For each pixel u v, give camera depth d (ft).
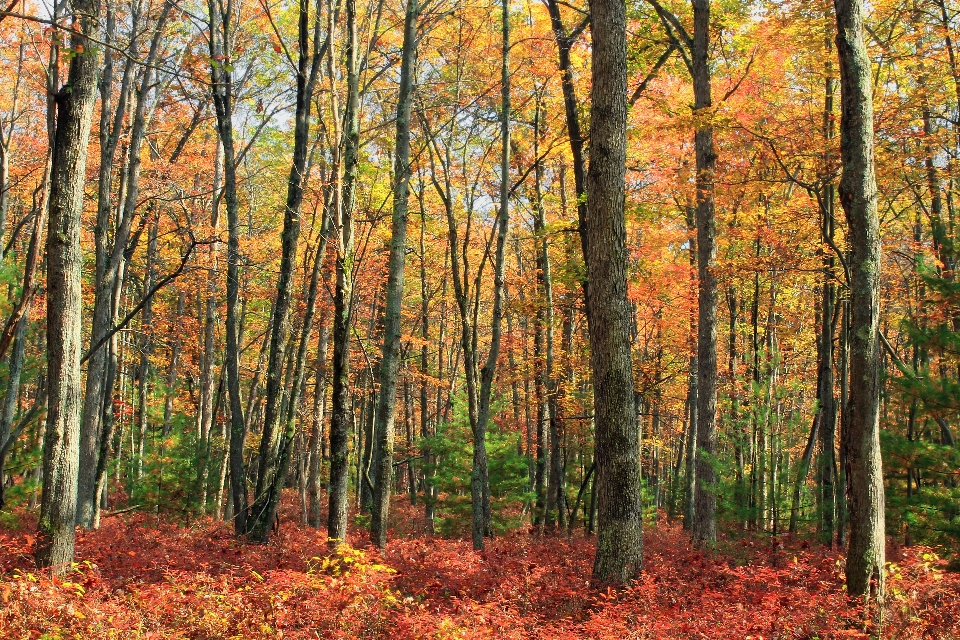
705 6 50.44
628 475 31.22
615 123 31.89
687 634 24.82
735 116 50.52
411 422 100.42
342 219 46.11
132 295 90.89
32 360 50.85
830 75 52.65
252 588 25.91
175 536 44.91
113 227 72.18
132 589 26.68
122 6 49.21
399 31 66.74
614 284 31.55
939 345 38.34
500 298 52.75
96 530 45.70
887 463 39.06
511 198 71.20
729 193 50.49
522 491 73.61
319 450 73.87
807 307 80.33
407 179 44.29
